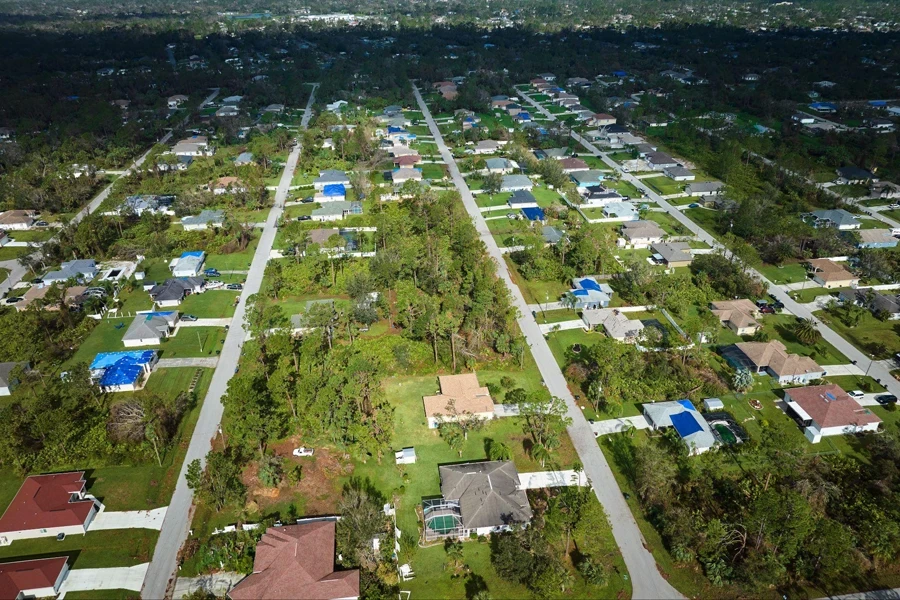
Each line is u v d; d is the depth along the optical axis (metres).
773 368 115.19
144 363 116.94
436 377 117.12
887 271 145.75
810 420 102.38
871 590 77.00
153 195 194.25
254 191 193.12
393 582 77.06
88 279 151.25
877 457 95.94
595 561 80.00
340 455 98.12
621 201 194.38
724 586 76.88
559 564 77.75
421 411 108.25
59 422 98.25
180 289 142.25
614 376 108.25
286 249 166.00
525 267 152.12
